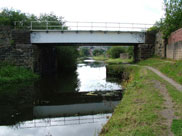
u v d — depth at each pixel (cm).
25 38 2311
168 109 694
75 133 815
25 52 2311
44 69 2941
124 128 593
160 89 1016
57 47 3769
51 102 1388
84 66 4872
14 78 2050
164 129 532
